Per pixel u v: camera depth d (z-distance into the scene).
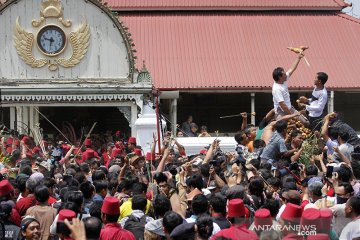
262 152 21.91
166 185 16.05
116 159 22.88
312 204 14.44
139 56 52.16
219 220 13.81
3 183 15.57
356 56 52.72
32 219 13.30
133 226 14.36
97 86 37.12
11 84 38.22
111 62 38.50
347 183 15.32
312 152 22.41
